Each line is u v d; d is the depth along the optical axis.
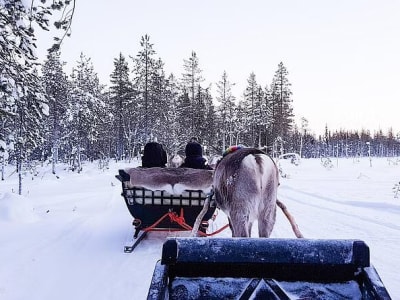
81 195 16.84
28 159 32.88
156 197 7.57
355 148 116.31
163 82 58.19
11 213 9.60
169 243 2.60
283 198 15.39
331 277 2.62
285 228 9.23
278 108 61.00
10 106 8.60
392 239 8.03
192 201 7.54
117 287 5.17
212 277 2.67
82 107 42.91
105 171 39.16
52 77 39.44
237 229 4.51
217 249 2.58
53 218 10.35
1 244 7.17
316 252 2.55
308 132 111.56
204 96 62.62
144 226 7.77
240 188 4.58
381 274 5.83
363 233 8.62
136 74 50.56
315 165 49.53
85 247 7.31
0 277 5.34
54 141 40.81
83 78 47.44
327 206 12.87
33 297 4.78
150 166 8.34
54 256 6.57
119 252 7.00
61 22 4.29
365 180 24.42
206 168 8.30
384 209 12.02
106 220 10.30
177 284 2.62
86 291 5.02
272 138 60.34
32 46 7.26
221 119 59.47
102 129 52.88
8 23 6.76
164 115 53.38
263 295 2.53
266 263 2.58
